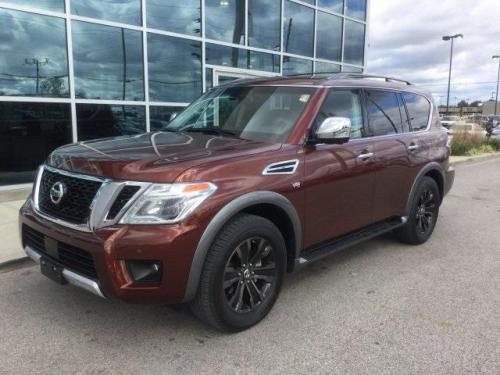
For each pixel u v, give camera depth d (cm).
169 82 969
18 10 739
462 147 1741
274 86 439
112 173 302
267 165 347
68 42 799
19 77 756
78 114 830
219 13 1059
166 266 291
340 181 412
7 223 589
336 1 1408
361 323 364
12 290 411
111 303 388
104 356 311
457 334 349
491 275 475
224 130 413
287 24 1246
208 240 304
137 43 901
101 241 288
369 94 474
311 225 391
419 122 554
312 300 405
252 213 358
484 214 761
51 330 344
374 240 591
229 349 323
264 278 355
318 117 398
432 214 582
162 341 331
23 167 777
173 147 352
